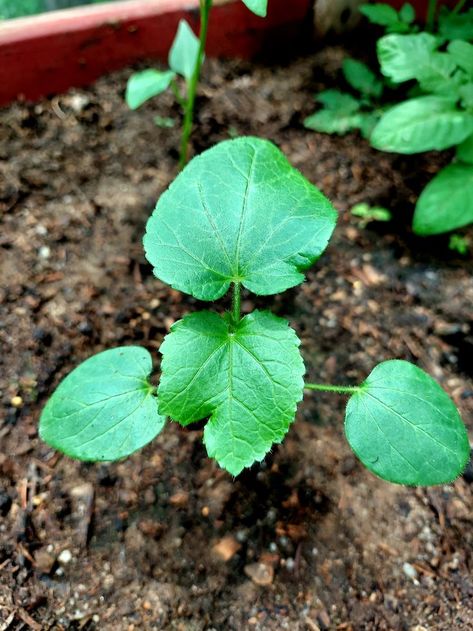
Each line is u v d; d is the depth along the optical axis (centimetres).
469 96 22
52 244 24
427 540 18
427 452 14
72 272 23
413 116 22
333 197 26
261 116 28
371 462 15
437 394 15
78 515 18
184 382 13
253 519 18
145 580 17
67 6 30
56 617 17
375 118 27
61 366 21
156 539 18
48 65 26
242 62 29
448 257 25
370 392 15
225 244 14
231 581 18
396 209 26
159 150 27
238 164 15
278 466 19
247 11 27
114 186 26
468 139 23
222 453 13
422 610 17
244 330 14
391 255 25
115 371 16
